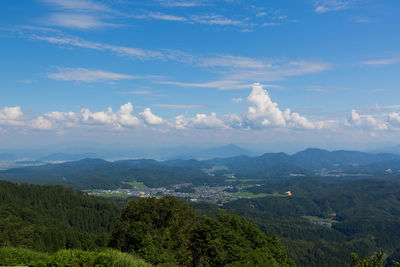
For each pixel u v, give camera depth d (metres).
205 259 31.91
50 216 135.00
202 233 33.84
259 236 45.50
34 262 20.16
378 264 26.81
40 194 156.75
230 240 34.12
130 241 33.56
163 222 39.09
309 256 149.12
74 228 131.62
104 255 22.36
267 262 36.22
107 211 157.25
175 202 42.91
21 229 84.31
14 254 21.39
